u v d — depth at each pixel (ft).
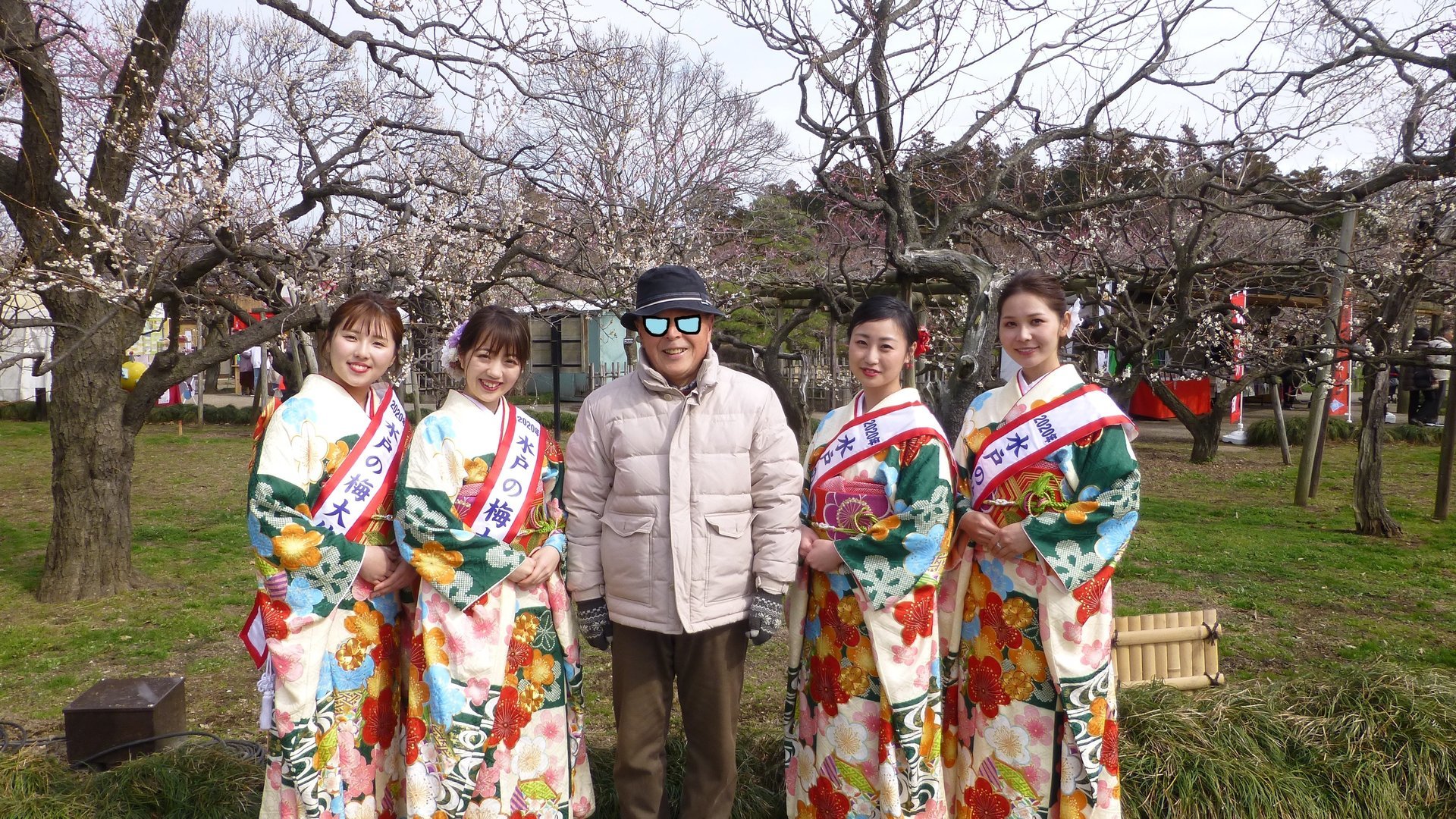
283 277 19.45
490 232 20.94
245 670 14.52
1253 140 18.65
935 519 7.67
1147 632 10.84
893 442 7.84
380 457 7.85
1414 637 15.49
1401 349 25.40
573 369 61.98
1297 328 29.48
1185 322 22.58
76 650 15.46
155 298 18.25
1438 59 17.52
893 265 15.78
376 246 19.99
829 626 8.09
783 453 8.08
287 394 8.52
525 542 7.89
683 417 7.96
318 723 7.39
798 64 14.99
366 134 20.59
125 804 9.15
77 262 16.24
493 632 7.60
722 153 40.81
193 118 18.62
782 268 38.22
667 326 7.93
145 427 49.65
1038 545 7.54
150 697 10.57
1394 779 9.45
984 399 8.56
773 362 31.55
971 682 8.14
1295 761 9.70
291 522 7.29
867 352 8.02
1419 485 30.76
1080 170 21.89
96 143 19.85
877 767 7.80
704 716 8.07
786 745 8.64
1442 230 22.62
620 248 23.12
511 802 7.73
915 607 7.68
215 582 19.71
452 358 8.15
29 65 15.89
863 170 17.31
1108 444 7.69
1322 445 28.14
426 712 7.56
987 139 18.81
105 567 18.85
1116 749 7.79
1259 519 25.62
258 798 9.36
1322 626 16.08
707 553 7.89
